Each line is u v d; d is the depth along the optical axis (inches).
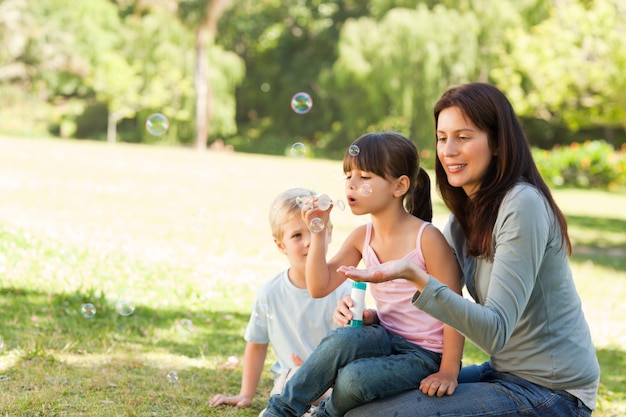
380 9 1390.3
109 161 702.5
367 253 119.0
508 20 1216.2
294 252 135.9
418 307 99.6
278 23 1656.0
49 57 1473.9
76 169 610.2
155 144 1457.9
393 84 1253.7
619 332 248.2
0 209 376.5
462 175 112.0
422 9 1250.0
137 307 217.0
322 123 1590.8
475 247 111.1
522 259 104.7
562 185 946.1
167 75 1429.6
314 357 111.7
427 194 124.0
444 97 114.0
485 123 110.7
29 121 1533.0
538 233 105.7
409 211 124.0
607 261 419.2
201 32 1400.1
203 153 936.3
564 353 109.6
